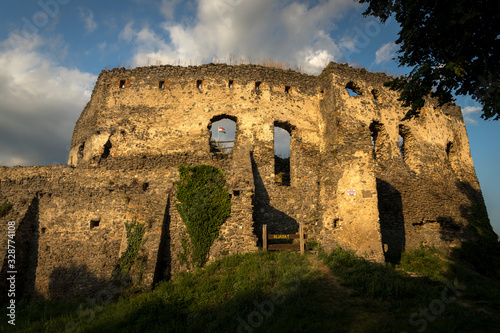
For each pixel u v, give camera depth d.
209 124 14.78
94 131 14.73
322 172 13.87
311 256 11.30
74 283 11.90
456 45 6.87
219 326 7.13
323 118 15.32
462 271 12.08
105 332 7.53
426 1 6.90
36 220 13.20
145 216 11.64
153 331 7.25
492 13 6.41
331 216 12.38
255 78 15.72
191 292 9.04
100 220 12.71
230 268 10.35
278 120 15.20
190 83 15.37
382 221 14.38
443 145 17.50
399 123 16.16
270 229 13.46
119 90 15.30
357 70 15.67
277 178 16.05
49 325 8.54
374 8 7.66
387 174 15.17
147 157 13.76
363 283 8.79
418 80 7.49
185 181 12.52
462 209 16.23
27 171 14.09
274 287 8.77
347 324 6.70
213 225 11.66
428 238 14.71
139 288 9.98
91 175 13.63
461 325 6.57
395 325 6.58
